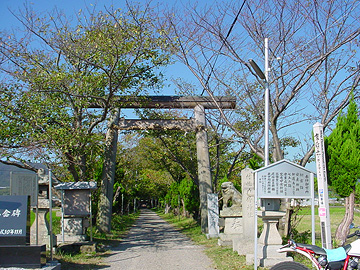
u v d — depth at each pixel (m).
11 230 7.74
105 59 13.62
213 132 19.64
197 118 17.64
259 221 19.44
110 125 17.44
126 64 13.99
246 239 10.91
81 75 13.85
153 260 10.93
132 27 13.39
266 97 10.38
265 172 8.58
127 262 10.61
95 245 11.89
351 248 6.27
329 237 8.09
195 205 24.34
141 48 13.39
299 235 11.85
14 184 8.38
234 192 13.80
